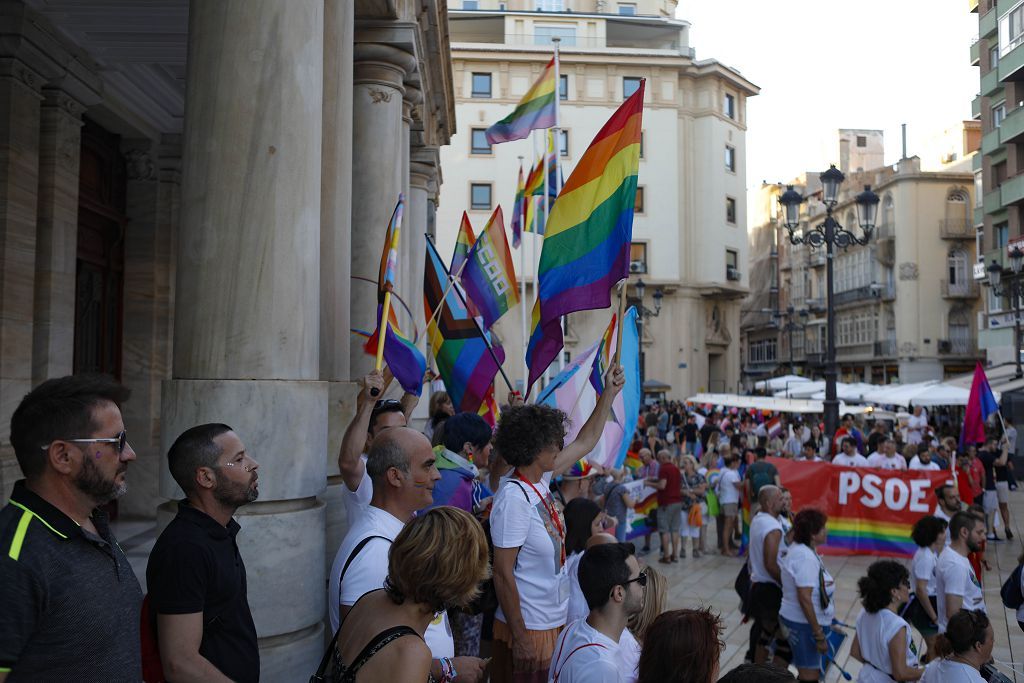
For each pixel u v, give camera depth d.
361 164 8.20
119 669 2.18
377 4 7.88
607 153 4.77
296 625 3.91
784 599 5.90
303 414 4.01
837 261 59.84
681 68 43.66
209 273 3.95
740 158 46.94
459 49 41.62
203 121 4.00
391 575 2.31
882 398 25.30
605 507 10.48
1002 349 35.16
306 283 4.12
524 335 7.78
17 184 7.29
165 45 8.05
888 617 4.85
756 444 21.30
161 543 2.70
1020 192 33.28
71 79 7.93
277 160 4.01
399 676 2.13
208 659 2.70
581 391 6.07
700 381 45.00
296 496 3.99
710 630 2.55
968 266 50.38
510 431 3.78
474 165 41.84
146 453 10.00
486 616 4.28
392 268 4.22
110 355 9.93
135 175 10.17
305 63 4.13
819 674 5.79
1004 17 34.44
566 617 3.94
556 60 10.71
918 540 6.30
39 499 2.17
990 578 11.14
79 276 9.20
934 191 50.62
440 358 6.50
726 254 45.47
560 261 4.91
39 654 2.05
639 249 43.28
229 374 3.91
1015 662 7.43
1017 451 20.50
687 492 12.42
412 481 3.10
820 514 5.82
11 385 7.16
